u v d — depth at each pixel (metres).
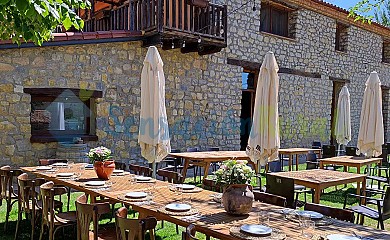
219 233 2.46
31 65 6.92
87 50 7.58
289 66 11.67
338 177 5.07
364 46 14.42
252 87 11.32
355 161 6.76
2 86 6.64
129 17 8.21
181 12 7.98
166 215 2.89
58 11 2.63
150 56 5.55
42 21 2.66
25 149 6.91
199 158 6.62
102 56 7.79
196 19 8.59
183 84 9.20
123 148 8.16
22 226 4.60
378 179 6.27
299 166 10.13
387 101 16.12
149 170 4.98
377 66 15.16
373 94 7.55
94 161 4.39
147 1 7.90
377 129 7.45
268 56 5.57
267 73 5.52
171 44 8.35
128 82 8.19
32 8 2.12
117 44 7.99
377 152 7.52
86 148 7.24
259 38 10.82
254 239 2.31
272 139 5.41
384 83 15.66
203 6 8.31
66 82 7.33
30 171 4.98
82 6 3.12
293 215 2.85
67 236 4.30
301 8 11.85
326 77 12.94
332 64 13.13
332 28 13.03
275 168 9.12
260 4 10.83
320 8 12.29
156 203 3.24
